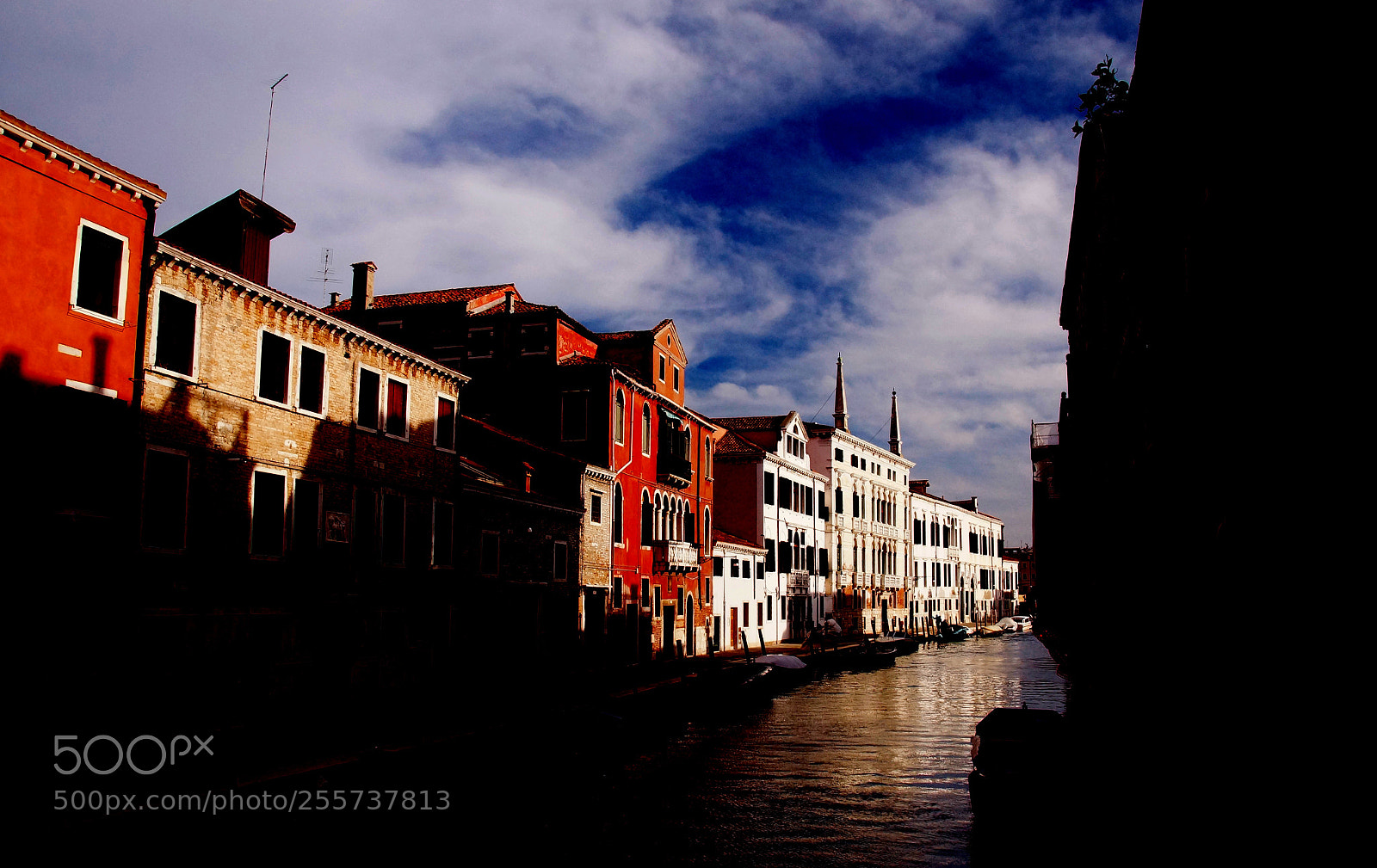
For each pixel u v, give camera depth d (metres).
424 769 14.99
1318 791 8.76
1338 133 7.98
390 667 21.23
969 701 27.86
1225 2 10.77
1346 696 8.17
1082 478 34.62
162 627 15.60
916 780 15.84
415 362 23.03
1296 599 9.36
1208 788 12.49
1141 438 19.09
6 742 12.81
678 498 39.88
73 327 14.49
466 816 12.56
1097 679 27.81
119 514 14.66
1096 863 10.71
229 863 10.02
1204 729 13.23
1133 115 15.38
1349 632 8.11
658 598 36.69
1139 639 19.89
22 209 13.79
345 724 18.36
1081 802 12.47
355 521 20.61
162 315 16.25
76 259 14.59
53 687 13.58
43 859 9.73
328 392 20.06
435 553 23.45
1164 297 15.59
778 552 50.69
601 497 32.38
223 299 17.42
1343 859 8.21
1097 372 27.34
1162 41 13.20
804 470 54.78
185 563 16.17
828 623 50.59
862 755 18.28
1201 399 13.14
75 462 14.02
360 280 35.28
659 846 11.59
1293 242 9.11
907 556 72.06
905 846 11.76
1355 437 7.84
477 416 33.97
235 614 17.06
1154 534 17.53
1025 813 12.52
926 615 75.06
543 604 28.25
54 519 13.72
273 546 18.34
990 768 12.75
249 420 17.88
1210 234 12.18
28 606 13.34
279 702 17.89
